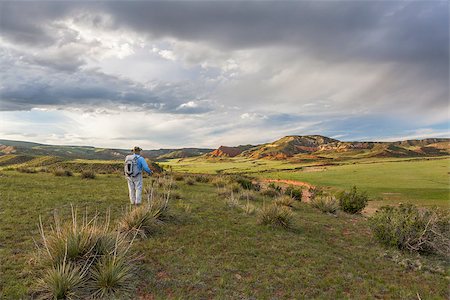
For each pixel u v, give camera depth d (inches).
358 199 633.0
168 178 820.6
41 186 542.6
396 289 229.8
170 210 378.0
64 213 357.4
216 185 823.7
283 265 254.1
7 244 249.6
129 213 327.9
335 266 264.8
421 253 334.0
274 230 358.0
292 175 3169.3
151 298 187.8
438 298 218.5
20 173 791.1
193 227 338.0
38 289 180.1
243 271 236.7
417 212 369.7
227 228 347.6
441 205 1112.8
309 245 316.8
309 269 251.8
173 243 281.9
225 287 207.9
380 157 7426.2
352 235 389.7
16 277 194.4
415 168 3218.5
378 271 267.0
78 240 219.5
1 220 310.3
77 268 189.8
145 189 542.3
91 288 187.6
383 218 370.0
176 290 198.4
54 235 234.5
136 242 274.1
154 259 242.4
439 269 278.2
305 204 633.6
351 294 216.1
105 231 240.8
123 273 197.2
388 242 350.6
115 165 1733.5
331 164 5324.8
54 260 205.8
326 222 451.2
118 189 574.6
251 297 198.2
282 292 209.5
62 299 175.9
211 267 236.7
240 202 540.4
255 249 286.7
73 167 1651.1
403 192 1560.0
